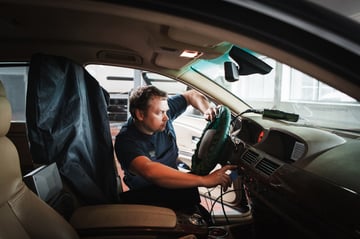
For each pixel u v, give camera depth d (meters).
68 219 1.30
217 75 2.09
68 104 1.38
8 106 0.97
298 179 1.02
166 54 1.68
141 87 1.79
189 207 1.67
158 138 1.85
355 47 0.53
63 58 1.40
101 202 1.47
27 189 1.02
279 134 1.35
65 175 1.34
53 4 0.57
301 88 2.29
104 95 1.82
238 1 0.51
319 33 0.53
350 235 0.78
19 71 2.05
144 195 1.67
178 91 2.71
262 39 0.56
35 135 1.23
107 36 1.69
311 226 0.98
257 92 2.74
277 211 1.22
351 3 1.07
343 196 0.82
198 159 1.62
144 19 0.60
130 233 1.23
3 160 0.92
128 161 1.60
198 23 0.57
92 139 1.59
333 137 1.21
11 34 1.72
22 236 0.88
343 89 0.59
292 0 0.52
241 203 2.24
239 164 1.51
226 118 1.56
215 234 1.40
